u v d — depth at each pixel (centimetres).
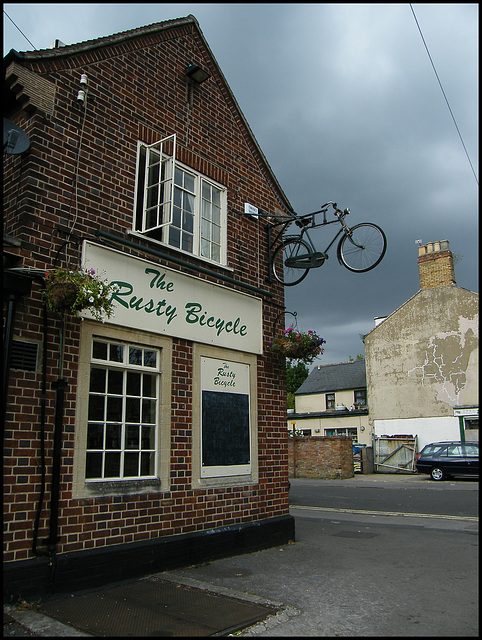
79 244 629
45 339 568
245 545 762
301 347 867
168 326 716
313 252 912
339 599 534
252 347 858
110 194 683
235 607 505
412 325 2838
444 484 1948
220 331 800
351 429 3072
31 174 595
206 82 888
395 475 2502
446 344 2711
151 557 626
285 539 841
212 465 746
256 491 812
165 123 792
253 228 933
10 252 567
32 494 532
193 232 816
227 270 851
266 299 913
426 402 2719
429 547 810
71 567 545
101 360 631
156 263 712
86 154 663
